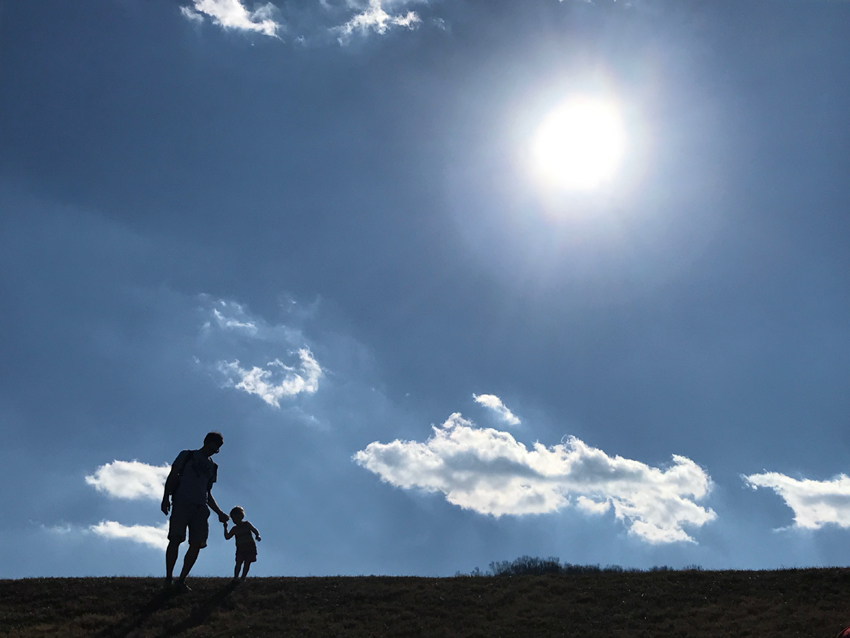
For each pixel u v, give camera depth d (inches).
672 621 670.5
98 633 617.6
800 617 669.3
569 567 1020.5
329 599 745.6
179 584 745.0
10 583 772.0
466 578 845.8
